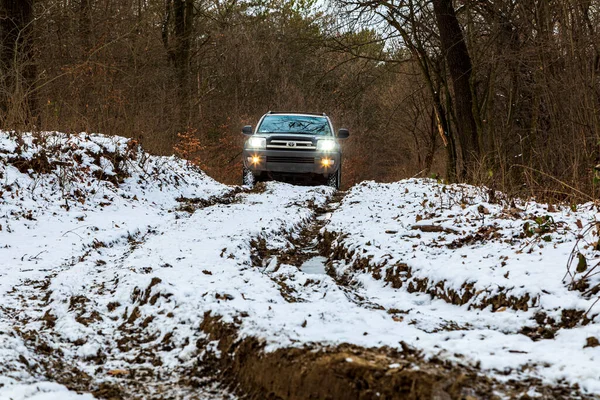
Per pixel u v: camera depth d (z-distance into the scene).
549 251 5.84
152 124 18.48
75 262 6.81
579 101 10.48
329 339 3.75
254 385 3.53
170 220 10.00
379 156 43.66
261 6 32.28
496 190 10.94
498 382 3.11
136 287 5.17
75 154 11.04
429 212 8.99
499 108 15.91
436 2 14.85
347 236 7.67
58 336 4.37
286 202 11.63
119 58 20.98
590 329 4.04
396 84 33.62
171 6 24.75
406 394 3.00
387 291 5.89
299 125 15.52
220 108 32.16
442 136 16.22
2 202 8.57
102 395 3.47
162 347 4.24
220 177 24.72
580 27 10.67
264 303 4.84
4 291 5.54
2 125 11.48
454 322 4.75
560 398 2.93
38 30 17.55
